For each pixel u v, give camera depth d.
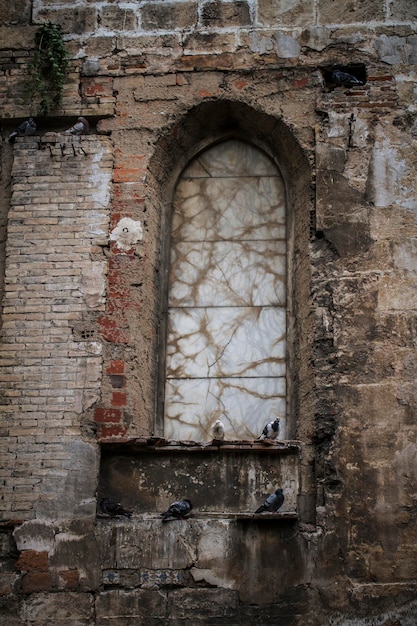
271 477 12.47
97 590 12.06
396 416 12.40
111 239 13.35
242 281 13.77
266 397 13.27
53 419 12.67
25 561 12.18
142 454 12.62
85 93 13.97
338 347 12.73
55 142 13.77
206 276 13.81
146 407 13.08
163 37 14.12
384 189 13.27
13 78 14.09
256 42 14.01
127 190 13.55
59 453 12.54
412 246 13.02
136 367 12.93
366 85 13.74
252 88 13.87
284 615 11.87
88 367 12.86
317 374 12.70
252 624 11.86
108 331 13.00
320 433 12.46
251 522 12.18
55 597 12.06
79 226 13.42
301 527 12.17
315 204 13.33
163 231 13.94
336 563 11.97
